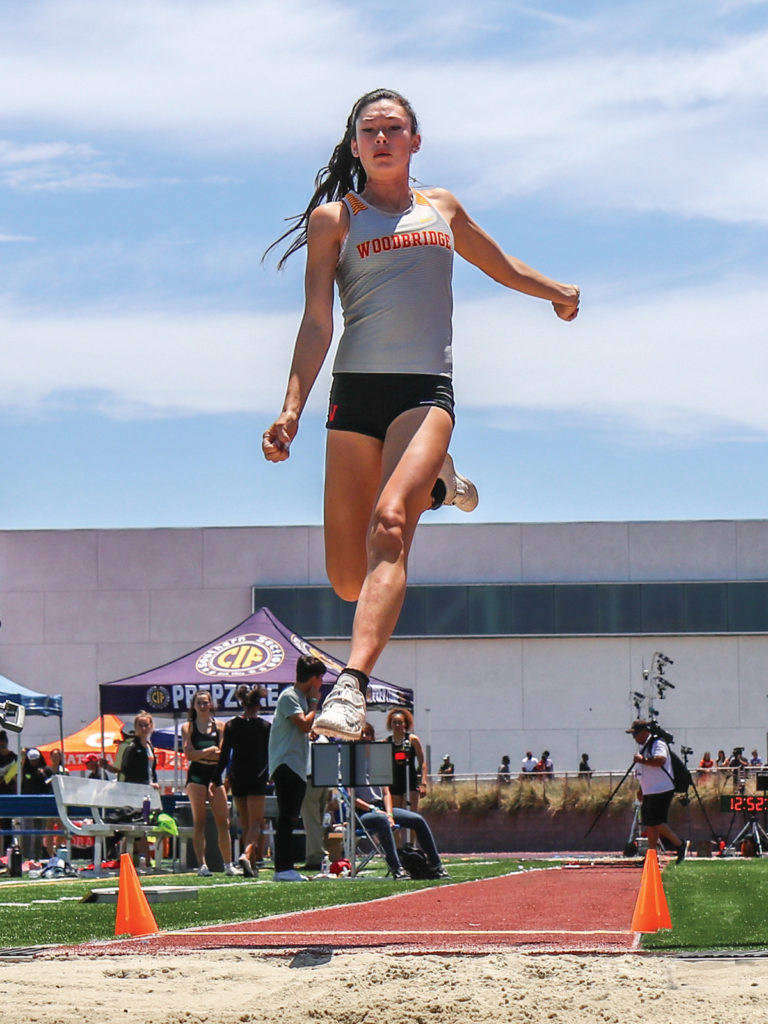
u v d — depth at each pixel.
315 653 22.53
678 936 6.27
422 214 5.80
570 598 55.16
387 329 5.65
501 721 54.75
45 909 8.91
